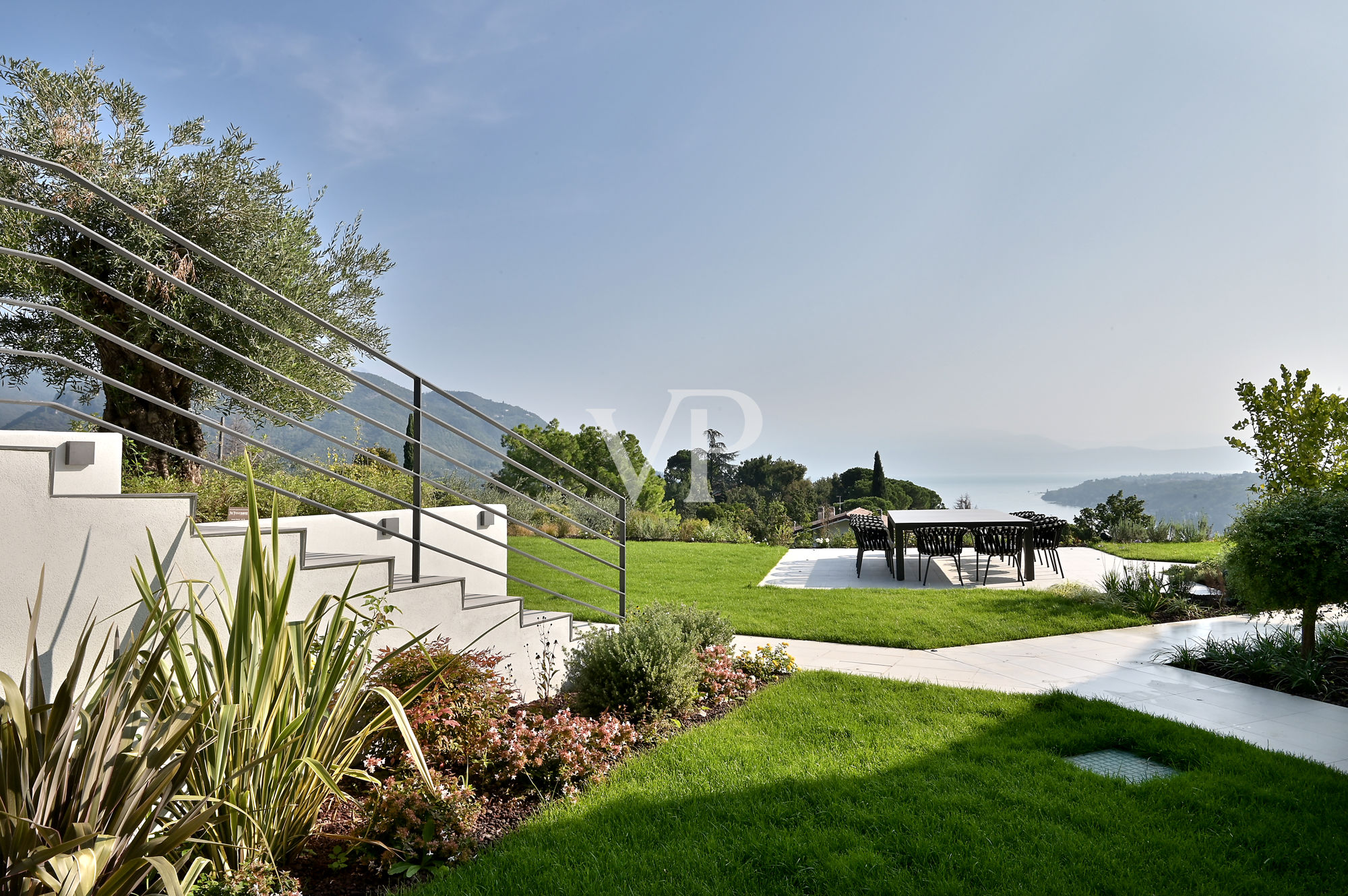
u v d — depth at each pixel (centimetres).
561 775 306
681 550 1339
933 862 241
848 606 755
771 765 329
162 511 259
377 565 347
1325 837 254
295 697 226
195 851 206
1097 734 365
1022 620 673
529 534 1326
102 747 171
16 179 552
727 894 220
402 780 269
